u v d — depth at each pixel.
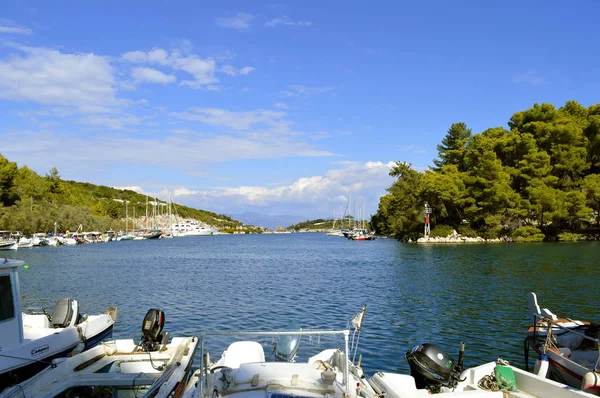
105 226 153.75
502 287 36.62
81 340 14.63
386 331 22.14
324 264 60.78
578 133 103.31
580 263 53.97
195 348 14.11
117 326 23.48
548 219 95.94
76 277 45.34
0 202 115.69
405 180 129.62
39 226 121.00
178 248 108.69
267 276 46.38
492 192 98.75
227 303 30.09
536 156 100.31
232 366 10.30
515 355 18.22
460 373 12.20
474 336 21.12
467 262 58.94
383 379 11.11
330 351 10.37
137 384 11.02
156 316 13.90
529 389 11.44
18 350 11.89
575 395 10.41
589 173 108.62
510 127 122.19
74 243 117.75
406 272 48.88
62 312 15.20
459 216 111.38
